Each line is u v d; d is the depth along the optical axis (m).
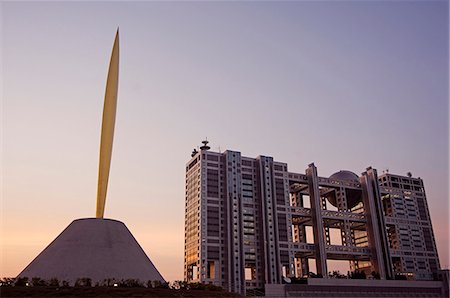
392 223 197.88
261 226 168.75
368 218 193.25
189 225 171.25
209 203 165.88
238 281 156.25
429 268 197.38
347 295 151.38
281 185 180.38
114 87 54.97
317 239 177.12
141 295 41.59
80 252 47.09
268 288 143.12
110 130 53.91
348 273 181.38
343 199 195.12
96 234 49.09
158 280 50.69
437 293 167.62
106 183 53.12
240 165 176.25
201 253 157.12
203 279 153.88
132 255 49.84
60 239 49.19
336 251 178.88
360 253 184.75
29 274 45.84
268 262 163.25
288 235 172.75
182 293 45.53
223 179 172.50
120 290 41.97
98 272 45.88
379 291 157.62
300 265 198.25
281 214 174.88
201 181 168.25
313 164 191.12
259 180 176.50
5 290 38.66
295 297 143.88
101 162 53.12
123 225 53.16
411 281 165.00
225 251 160.88
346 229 188.38
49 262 46.41
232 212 165.75
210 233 161.50
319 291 148.38
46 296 38.41
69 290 40.22
